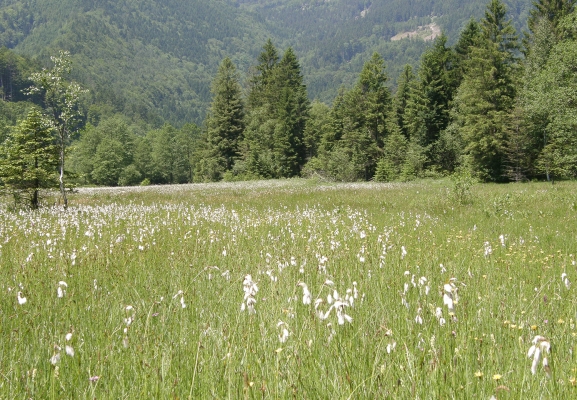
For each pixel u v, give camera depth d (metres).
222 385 3.37
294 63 70.50
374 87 57.91
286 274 6.17
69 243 10.13
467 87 41.16
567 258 7.97
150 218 14.84
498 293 5.55
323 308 4.62
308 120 62.12
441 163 47.47
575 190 22.84
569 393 3.17
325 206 19.38
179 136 107.50
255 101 73.06
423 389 3.22
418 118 50.16
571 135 29.28
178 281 6.47
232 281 6.32
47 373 3.67
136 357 3.84
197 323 4.68
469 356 3.71
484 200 18.30
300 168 61.62
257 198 24.44
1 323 4.70
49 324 4.75
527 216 14.18
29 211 17.66
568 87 28.98
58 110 18.78
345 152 53.59
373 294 5.62
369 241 9.51
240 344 4.00
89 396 3.32
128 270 7.41
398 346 3.88
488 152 39.22
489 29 44.97
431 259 7.73
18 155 18.44
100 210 16.77
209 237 10.51
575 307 4.91
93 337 4.41
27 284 6.32
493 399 2.75
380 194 24.06
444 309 4.74
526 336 4.04
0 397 3.30
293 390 3.11
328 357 3.70
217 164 64.25
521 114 36.75
